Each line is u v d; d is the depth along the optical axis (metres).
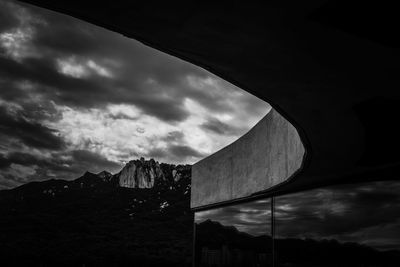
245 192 9.60
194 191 13.84
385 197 6.64
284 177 7.23
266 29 3.01
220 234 12.02
